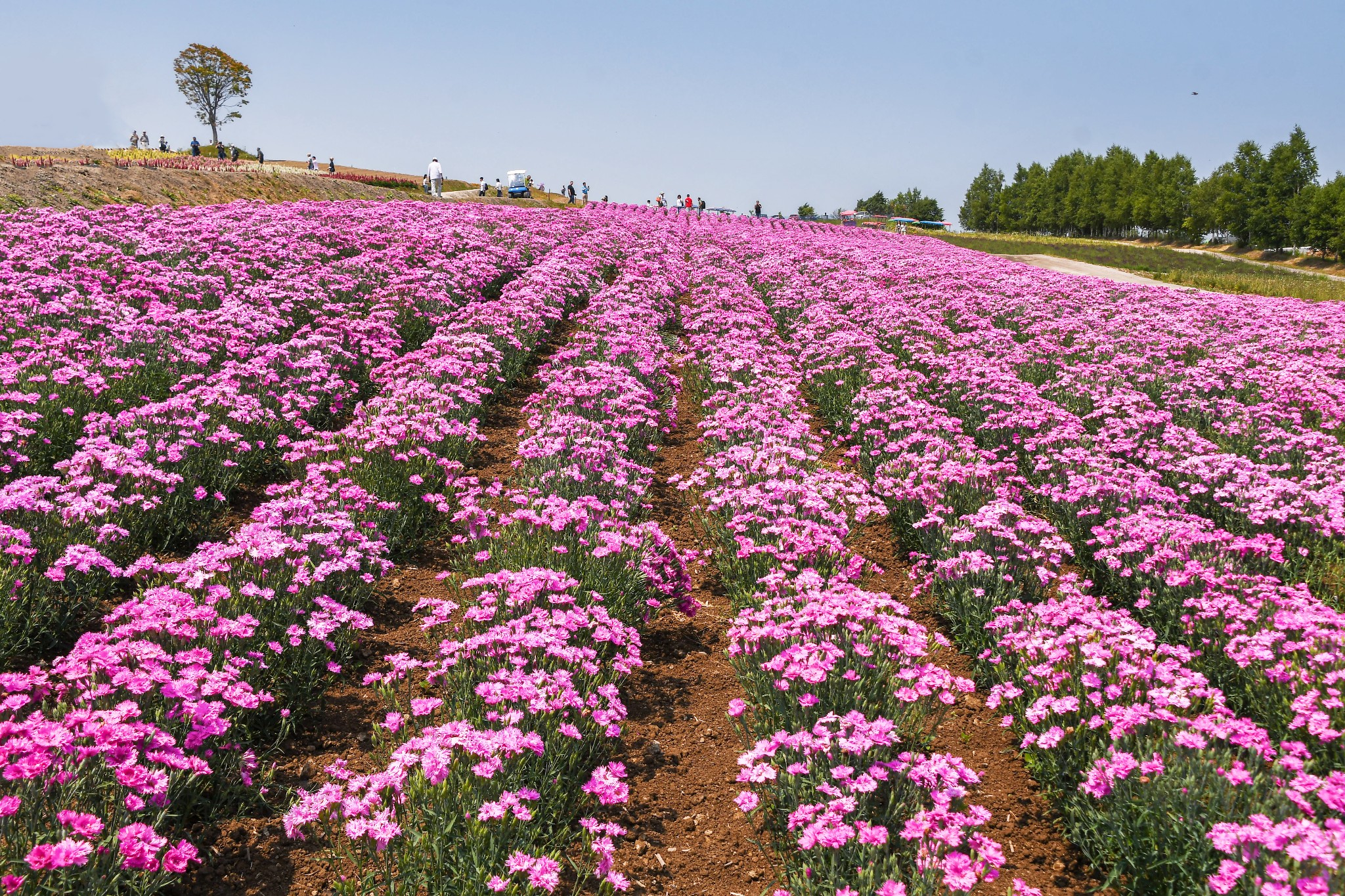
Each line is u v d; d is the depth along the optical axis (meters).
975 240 65.88
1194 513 8.55
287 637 5.29
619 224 36.47
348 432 9.02
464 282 17.94
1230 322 18.70
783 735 4.39
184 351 10.49
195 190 35.25
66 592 5.56
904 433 10.26
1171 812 3.76
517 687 4.52
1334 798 3.55
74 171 30.34
